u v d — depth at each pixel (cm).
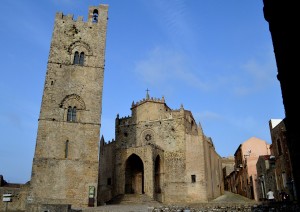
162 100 7756
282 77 1068
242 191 7575
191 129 8031
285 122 1078
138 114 7781
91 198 4609
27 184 5147
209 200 6931
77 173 4691
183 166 7019
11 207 4722
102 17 5744
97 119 5053
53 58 5222
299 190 1027
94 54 5434
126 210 3894
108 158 7431
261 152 7756
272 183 4866
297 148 1009
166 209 3706
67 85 5122
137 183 7044
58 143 4772
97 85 5250
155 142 7369
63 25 5478
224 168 10969
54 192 4512
